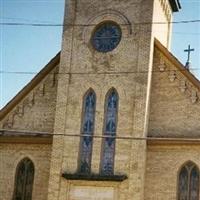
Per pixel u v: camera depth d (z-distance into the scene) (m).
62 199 36.91
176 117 37.47
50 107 40.00
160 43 38.97
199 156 36.16
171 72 38.25
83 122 38.03
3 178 39.50
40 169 38.91
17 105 40.69
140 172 36.03
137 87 37.41
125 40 38.50
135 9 38.78
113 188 36.22
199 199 35.72
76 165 37.31
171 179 36.41
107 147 37.34
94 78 38.44
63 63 39.12
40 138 39.22
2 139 40.06
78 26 39.62
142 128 36.69
